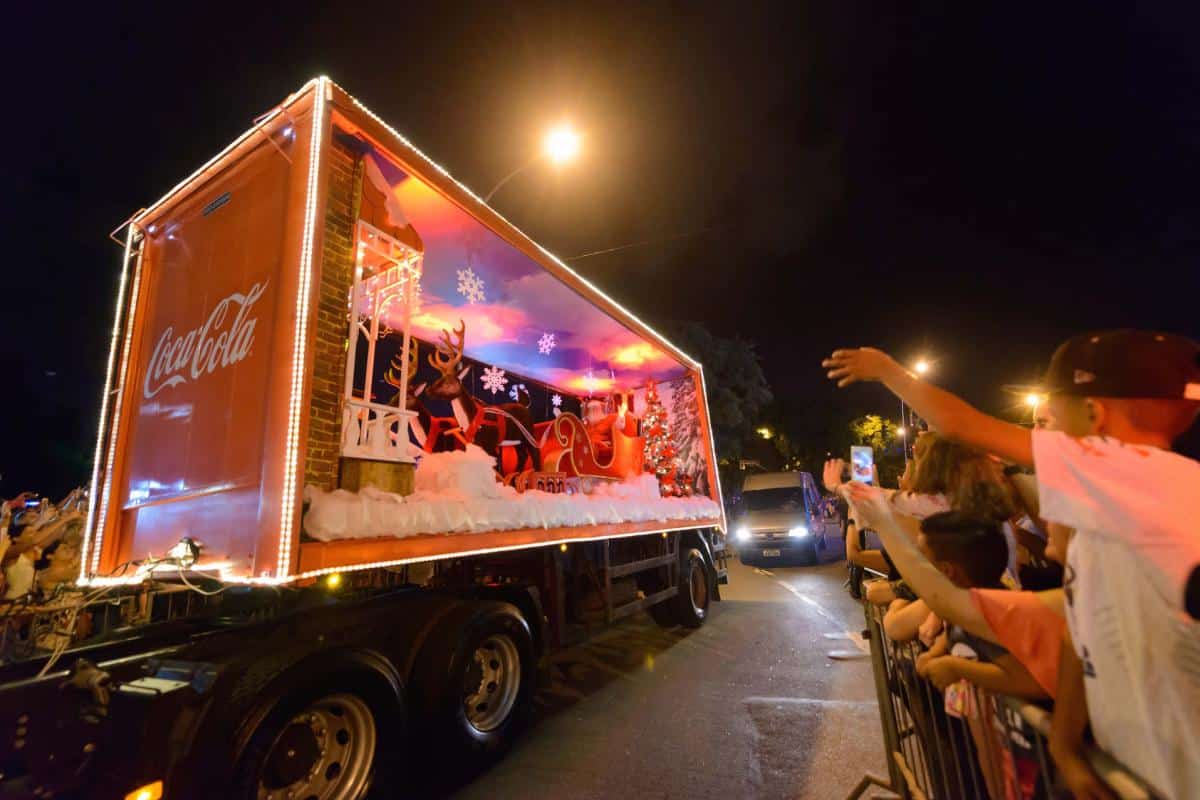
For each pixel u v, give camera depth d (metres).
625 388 11.22
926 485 3.16
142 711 2.91
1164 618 1.21
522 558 5.64
